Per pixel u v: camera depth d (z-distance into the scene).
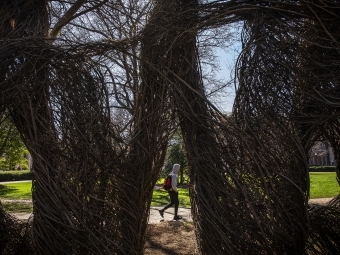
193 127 3.48
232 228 3.13
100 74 3.47
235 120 3.38
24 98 3.36
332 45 3.26
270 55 3.34
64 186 3.16
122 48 3.57
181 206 10.09
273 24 3.37
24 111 3.35
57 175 3.21
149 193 3.71
